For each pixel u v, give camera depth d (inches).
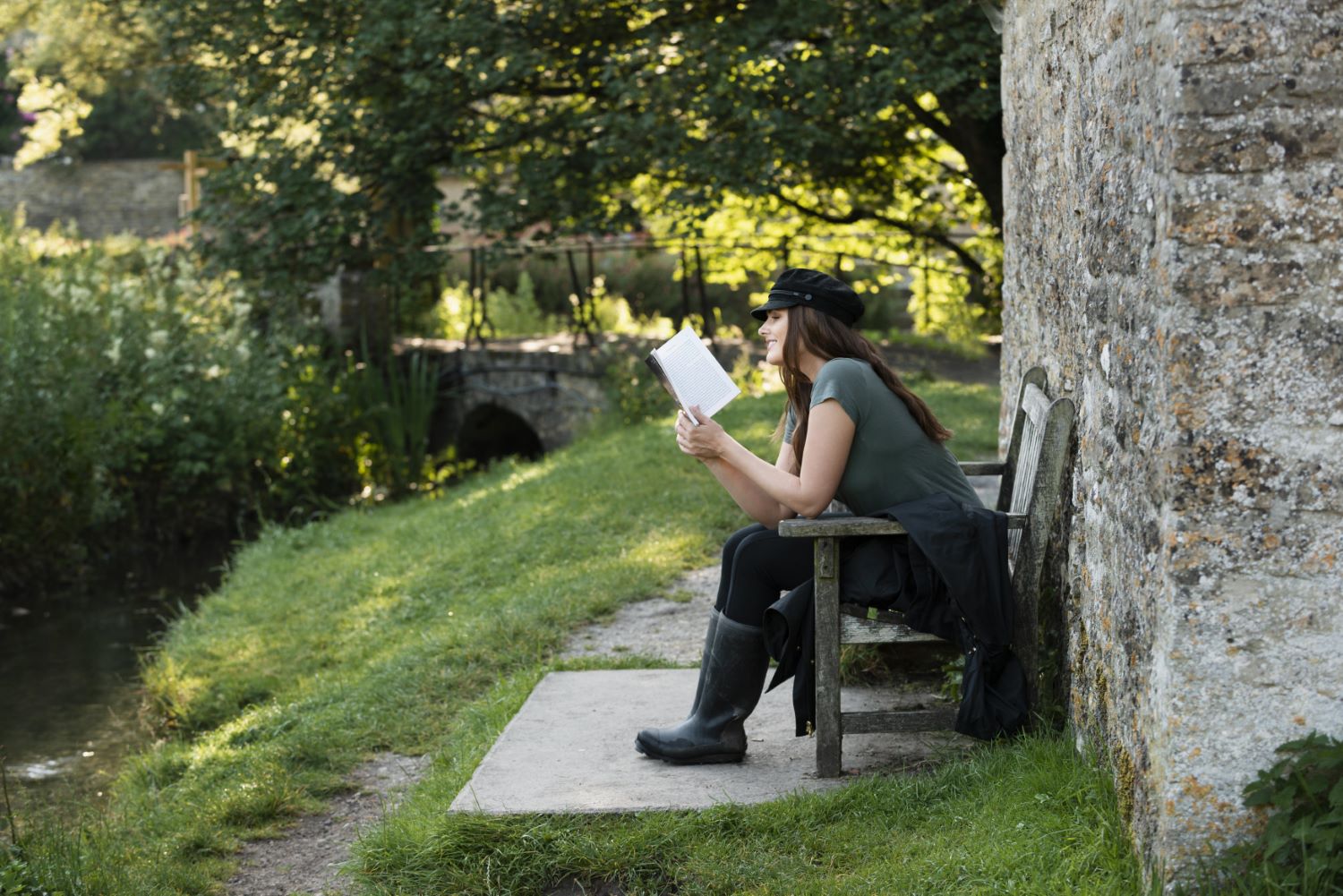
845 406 131.3
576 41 495.8
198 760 204.2
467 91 496.4
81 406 433.4
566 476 372.8
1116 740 112.0
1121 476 112.3
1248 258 94.3
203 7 505.7
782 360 140.9
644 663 196.9
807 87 434.0
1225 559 95.3
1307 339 94.2
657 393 517.7
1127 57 110.7
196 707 242.1
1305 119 93.4
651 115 439.5
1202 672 95.8
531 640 223.8
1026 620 133.4
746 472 134.5
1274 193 94.0
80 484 427.2
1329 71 93.1
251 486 510.6
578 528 309.1
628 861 122.0
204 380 500.7
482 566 297.9
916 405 135.9
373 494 546.6
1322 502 94.6
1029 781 119.6
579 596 247.4
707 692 142.3
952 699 156.3
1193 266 95.0
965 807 121.0
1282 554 95.0
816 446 131.3
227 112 554.6
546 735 157.2
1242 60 93.4
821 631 132.7
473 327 618.5
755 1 462.6
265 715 220.4
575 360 568.1
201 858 156.3
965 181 574.2
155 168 1234.6
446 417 623.2
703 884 116.9
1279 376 94.4
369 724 197.6
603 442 441.4
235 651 274.7
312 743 190.2
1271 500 95.0
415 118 507.2
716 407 136.8
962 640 130.7
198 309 530.9
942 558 126.3
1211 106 93.9
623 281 796.6
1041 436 132.9
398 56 491.2
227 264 530.9
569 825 129.0
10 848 156.0
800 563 138.3
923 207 603.2
